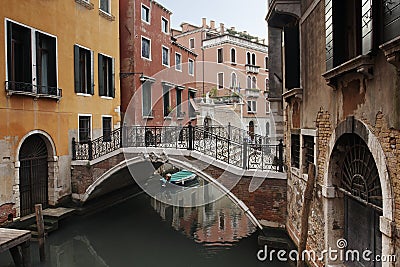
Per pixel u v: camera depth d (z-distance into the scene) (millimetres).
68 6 10492
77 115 10867
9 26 8359
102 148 10773
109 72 12820
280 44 9570
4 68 8203
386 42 3201
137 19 14766
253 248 8484
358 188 4422
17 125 8547
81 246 9016
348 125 4223
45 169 9875
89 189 10359
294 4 6547
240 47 23375
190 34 24594
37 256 7750
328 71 4484
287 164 7562
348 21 4484
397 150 3191
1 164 8086
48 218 9148
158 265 7812
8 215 8242
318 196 5426
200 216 11711
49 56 9852
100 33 12133
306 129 6043
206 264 7719
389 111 3305
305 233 5508
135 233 9930
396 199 3244
